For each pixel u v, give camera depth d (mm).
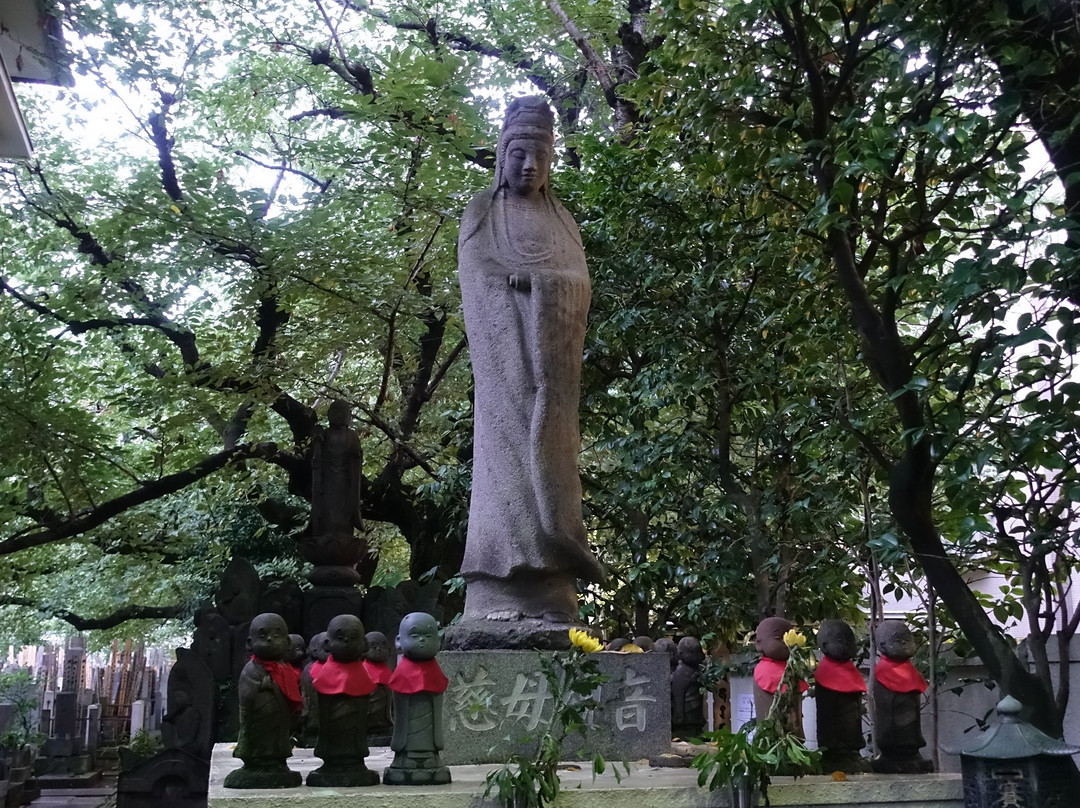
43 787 22422
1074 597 10008
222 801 3979
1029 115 5797
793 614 8820
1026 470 5531
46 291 14953
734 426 9656
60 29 11836
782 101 7094
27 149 10438
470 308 6352
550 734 4328
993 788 4180
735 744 4270
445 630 5914
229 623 12297
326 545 12133
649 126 11453
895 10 5801
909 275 5613
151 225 13398
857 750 4980
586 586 10195
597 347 9680
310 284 13344
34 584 20125
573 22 14117
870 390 7348
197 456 16406
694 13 7129
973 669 8320
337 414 12633
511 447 6023
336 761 4352
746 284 9211
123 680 30656
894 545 5727
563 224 6664
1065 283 5152
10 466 13719
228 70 15797
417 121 13078
